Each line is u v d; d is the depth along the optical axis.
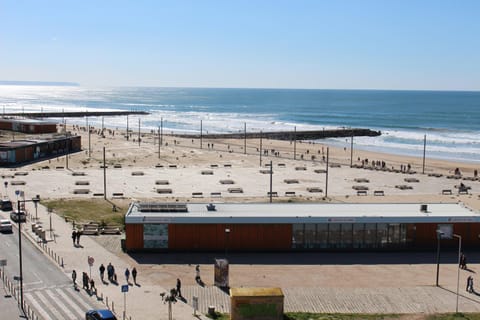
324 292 44.75
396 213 58.62
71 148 134.38
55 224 63.25
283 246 56.12
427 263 52.97
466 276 49.16
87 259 51.19
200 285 45.78
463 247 57.88
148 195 83.00
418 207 61.78
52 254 52.22
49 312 38.62
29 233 58.88
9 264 48.94
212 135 188.12
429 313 40.41
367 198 83.00
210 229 55.56
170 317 37.38
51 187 87.00
